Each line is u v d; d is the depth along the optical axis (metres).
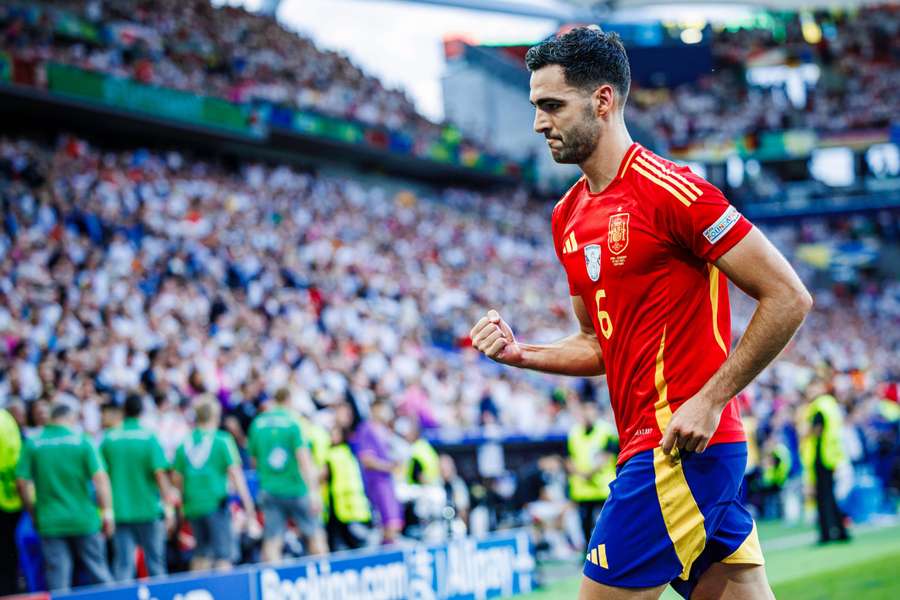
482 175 41.47
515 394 18.78
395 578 9.26
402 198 35.81
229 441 9.93
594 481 12.39
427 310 24.92
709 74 54.19
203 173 26.56
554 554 14.03
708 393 3.12
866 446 19.27
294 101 32.91
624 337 3.33
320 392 14.16
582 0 40.91
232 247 21.38
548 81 3.32
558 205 3.64
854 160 50.50
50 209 19.56
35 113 26.81
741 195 50.56
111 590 7.41
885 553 12.44
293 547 11.37
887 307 46.28
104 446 9.55
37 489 8.95
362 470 11.57
